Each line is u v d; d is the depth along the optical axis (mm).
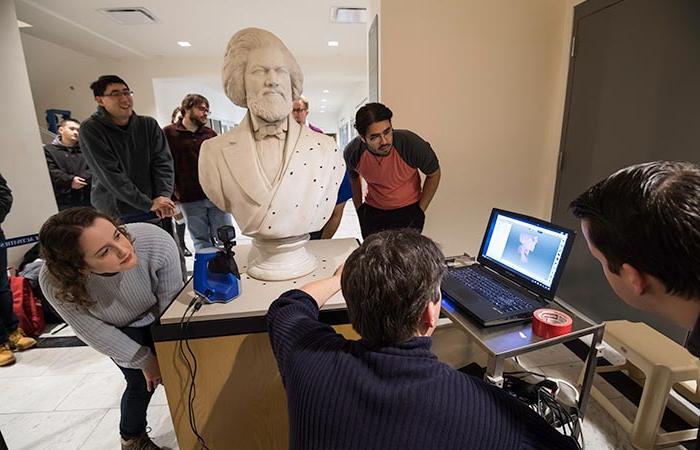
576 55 2111
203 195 2799
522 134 2334
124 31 3777
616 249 469
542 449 487
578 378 1681
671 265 421
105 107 1823
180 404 1058
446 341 1617
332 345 592
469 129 2287
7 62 2418
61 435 1485
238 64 942
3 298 2008
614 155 1920
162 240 1126
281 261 1126
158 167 2111
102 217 921
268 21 3545
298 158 1001
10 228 2414
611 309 2029
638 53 1741
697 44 1491
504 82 2227
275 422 1109
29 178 2557
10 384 1792
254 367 1033
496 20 2127
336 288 947
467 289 1265
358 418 494
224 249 1031
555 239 1154
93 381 1799
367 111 1561
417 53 2129
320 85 6641
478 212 2443
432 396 486
